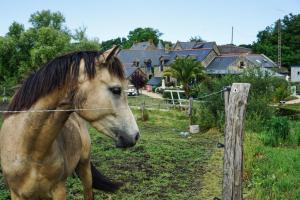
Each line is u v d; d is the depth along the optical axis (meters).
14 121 3.14
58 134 3.12
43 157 3.10
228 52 71.69
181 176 7.54
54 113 3.01
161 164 8.49
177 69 34.12
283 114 17.70
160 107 23.34
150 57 59.97
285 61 65.81
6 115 3.28
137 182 7.00
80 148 3.84
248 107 14.03
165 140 12.20
